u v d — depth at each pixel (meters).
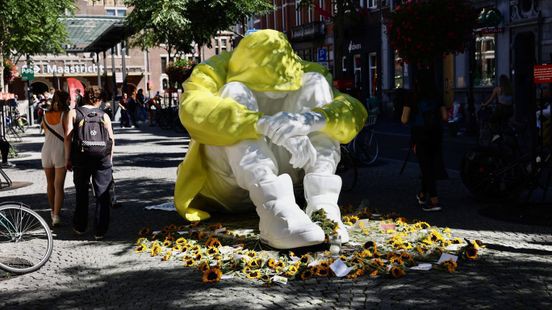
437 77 28.56
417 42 10.54
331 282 5.99
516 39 23.70
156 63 63.44
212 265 6.57
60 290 6.16
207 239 7.61
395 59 33.81
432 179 9.12
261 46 7.61
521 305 5.26
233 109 7.20
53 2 21.31
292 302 5.51
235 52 7.84
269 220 6.88
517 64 23.70
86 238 8.28
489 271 6.19
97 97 8.39
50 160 9.09
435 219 8.59
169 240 7.66
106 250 7.59
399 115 29.48
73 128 8.47
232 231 7.87
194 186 8.39
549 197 9.77
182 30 18.84
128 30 26.22
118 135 28.55
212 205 8.77
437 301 5.41
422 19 10.44
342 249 6.91
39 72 59.09
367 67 36.88
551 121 9.97
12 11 19.39
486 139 13.24
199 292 5.86
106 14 64.38
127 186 12.73
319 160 7.48
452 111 23.16
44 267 6.97
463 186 11.05
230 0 18.50
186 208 8.37
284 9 47.97
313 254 6.67
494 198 9.61
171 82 32.62
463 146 18.03
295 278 6.12
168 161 17.16
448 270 6.19
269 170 7.09
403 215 8.91
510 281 5.87
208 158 8.13
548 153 9.69
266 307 5.42
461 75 27.44
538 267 6.29
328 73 8.38
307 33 43.38
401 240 7.17
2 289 6.28
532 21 22.50
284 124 7.03
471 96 22.20
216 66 7.91
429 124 9.09
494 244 7.16
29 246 7.12
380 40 34.88
